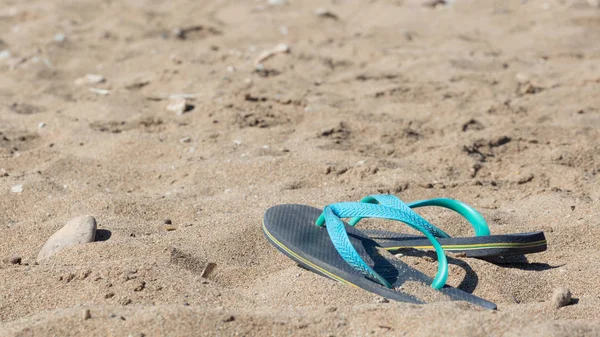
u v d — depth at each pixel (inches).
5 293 87.5
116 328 75.7
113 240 103.4
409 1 321.4
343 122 167.5
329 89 199.8
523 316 74.5
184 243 104.7
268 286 92.5
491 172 140.3
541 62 226.5
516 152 151.0
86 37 262.8
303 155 146.0
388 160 144.5
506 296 90.0
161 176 138.3
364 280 87.3
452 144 151.3
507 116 173.6
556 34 258.2
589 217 114.6
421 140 158.6
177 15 303.0
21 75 219.8
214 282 93.4
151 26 277.6
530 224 114.1
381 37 261.1
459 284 91.8
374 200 100.5
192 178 136.0
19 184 128.7
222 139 157.8
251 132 161.9
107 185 134.2
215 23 289.7
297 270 94.3
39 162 144.9
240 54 233.1
